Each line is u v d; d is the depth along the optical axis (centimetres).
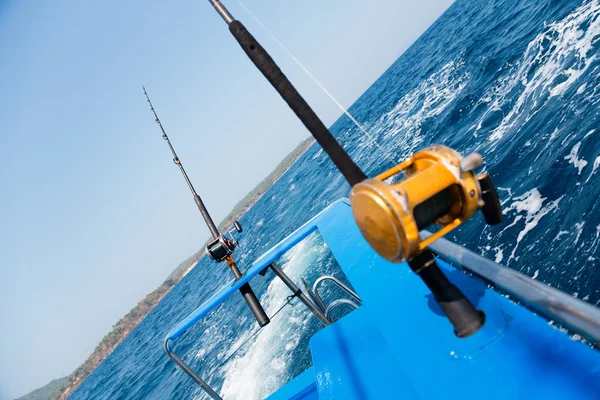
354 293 267
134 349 4269
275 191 6094
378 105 2650
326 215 303
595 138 459
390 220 96
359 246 224
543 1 1157
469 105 968
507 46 1079
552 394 92
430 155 105
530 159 540
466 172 102
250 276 253
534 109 657
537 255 388
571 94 587
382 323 144
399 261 108
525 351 103
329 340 203
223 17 121
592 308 95
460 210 106
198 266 8181
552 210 423
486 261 132
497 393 98
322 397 168
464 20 2395
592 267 332
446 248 156
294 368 552
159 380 1570
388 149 1251
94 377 5084
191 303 3775
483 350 108
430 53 2508
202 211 283
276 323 773
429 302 138
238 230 278
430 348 120
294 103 115
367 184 101
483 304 122
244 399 573
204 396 724
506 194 516
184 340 1453
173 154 319
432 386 109
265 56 116
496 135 701
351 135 2603
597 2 755
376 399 151
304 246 1070
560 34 789
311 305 267
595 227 360
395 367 160
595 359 94
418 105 1490
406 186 98
